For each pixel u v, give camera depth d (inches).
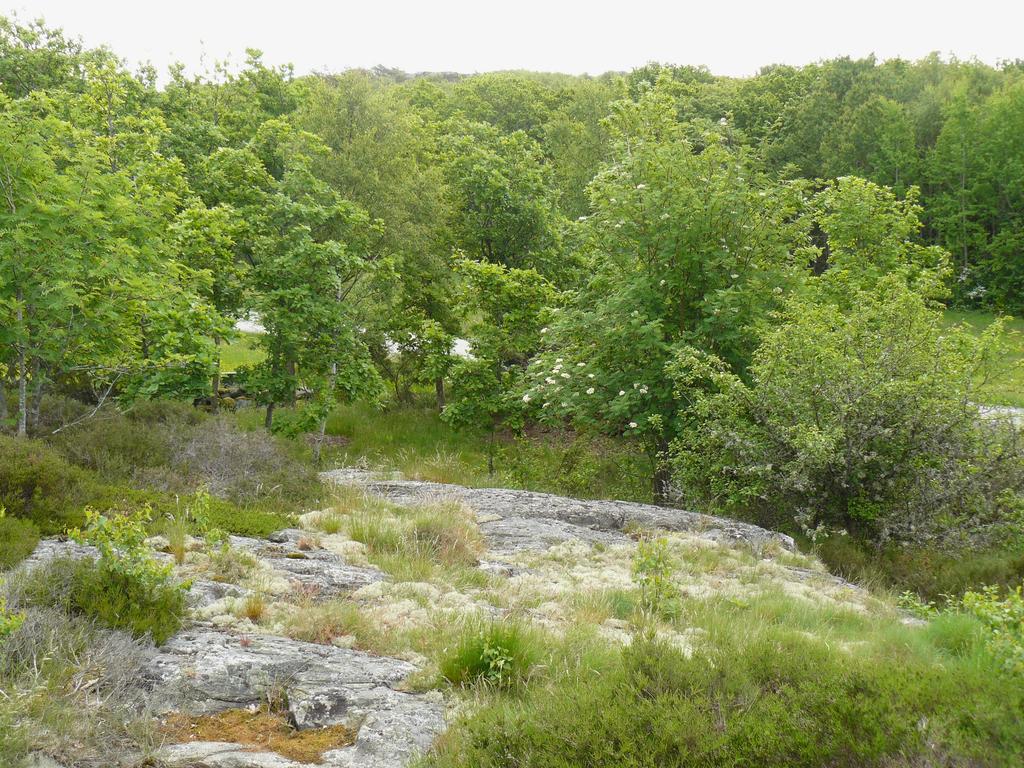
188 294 597.0
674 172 701.3
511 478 743.1
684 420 621.3
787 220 767.1
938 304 666.8
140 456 445.4
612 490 748.0
